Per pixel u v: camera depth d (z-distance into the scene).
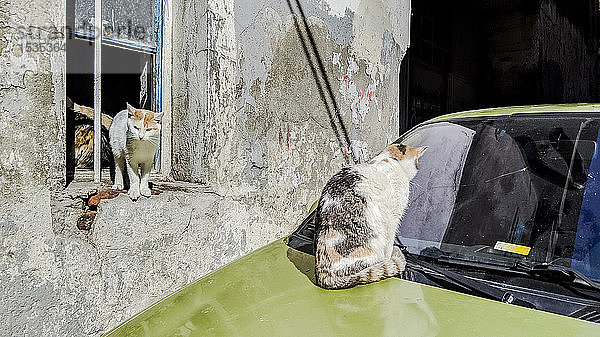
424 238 2.10
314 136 4.64
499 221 2.05
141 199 3.11
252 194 3.96
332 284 1.78
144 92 3.80
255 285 1.92
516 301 1.60
